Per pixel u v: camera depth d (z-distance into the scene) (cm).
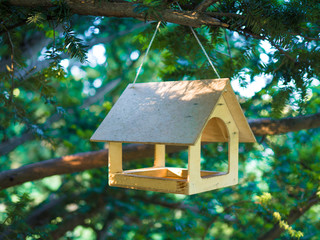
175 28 298
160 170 254
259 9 196
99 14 188
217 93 206
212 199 456
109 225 682
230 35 429
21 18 199
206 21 196
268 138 435
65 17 187
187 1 221
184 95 216
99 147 481
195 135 188
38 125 352
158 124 204
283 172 461
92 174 602
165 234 484
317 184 396
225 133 254
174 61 322
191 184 196
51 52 206
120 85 761
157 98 223
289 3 207
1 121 346
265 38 216
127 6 183
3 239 262
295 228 436
